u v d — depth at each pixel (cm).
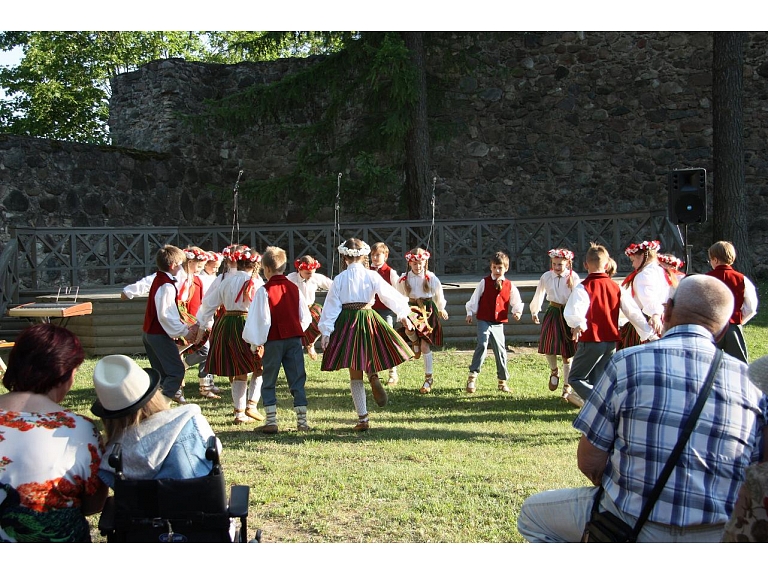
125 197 1395
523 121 1521
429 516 375
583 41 1496
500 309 689
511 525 361
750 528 204
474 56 1379
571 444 512
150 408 257
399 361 547
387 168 1289
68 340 253
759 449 237
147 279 717
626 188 1492
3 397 246
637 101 1484
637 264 610
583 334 575
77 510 246
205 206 1555
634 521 235
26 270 1106
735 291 604
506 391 697
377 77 1192
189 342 631
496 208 1530
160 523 249
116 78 1560
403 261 1328
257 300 531
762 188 1446
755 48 1435
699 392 229
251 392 586
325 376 775
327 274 1234
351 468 455
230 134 1472
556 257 652
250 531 361
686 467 228
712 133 1333
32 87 2169
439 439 526
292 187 1396
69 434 243
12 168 1230
